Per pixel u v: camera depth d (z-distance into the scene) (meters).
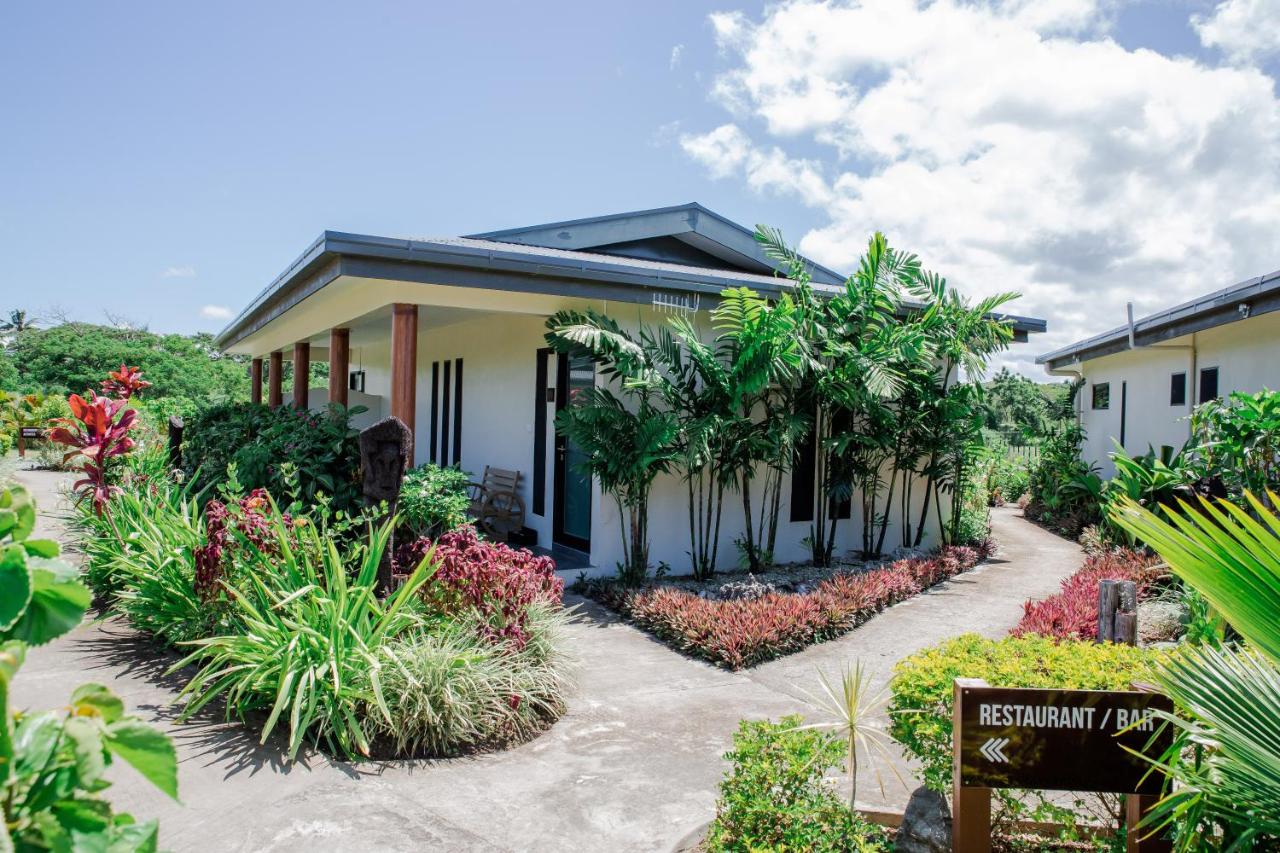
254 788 3.48
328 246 6.37
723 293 7.75
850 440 8.99
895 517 10.66
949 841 2.97
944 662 3.28
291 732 3.82
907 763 4.14
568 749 4.28
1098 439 16.23
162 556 5.42
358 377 19.02
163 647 5.14
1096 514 12.98
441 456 13.18
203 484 9.38
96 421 7.04
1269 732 2.16
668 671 5.72
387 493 5.13
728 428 8.09
